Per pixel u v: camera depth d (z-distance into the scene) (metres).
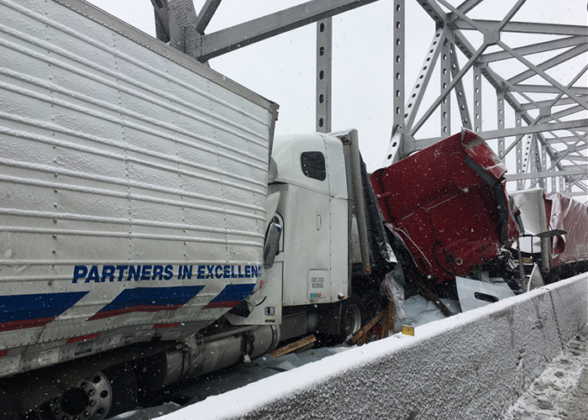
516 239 8.75
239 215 3.96
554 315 5.71
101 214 2.82
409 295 8.80
